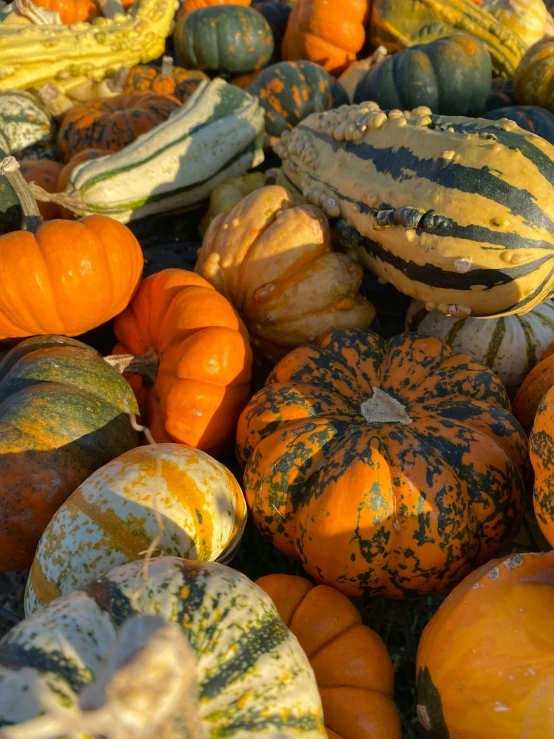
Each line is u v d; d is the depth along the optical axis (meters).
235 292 0.32
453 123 0.29
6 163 0.29
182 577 0.17
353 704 0.21
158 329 0.30
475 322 0.32
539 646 0.18
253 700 0.16
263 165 0.43
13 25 0.46
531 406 0.29
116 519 0.21
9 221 0.35
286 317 0.31
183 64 0.52
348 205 0.30
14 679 0.15
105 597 0.17
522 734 0.17
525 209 0.25
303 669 0.17
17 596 0.33
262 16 0.52
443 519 0.22
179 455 0.23
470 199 0.26
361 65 0.49
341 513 0.22
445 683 0.19
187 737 0.13
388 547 0.22
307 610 0.23
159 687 0.12
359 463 0.23
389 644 0.28
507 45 0.49
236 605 0.17
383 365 0.29
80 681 0.15
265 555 0.31
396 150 0.28
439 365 0.28
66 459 0.24
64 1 0.51
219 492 0.22
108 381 0.27
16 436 0.24
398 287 0.30
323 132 0.33
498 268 0.26
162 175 0.37
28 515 0.24
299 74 0.43
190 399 0.28
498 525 0.24
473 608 0.19
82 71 0.47
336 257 0.31
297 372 0.28
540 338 0.32
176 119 0.38
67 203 0.35
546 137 0.40
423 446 0.24
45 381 0.26
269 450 0.25
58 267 0.27
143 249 0.39
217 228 0.33
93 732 0.12
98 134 0.43
